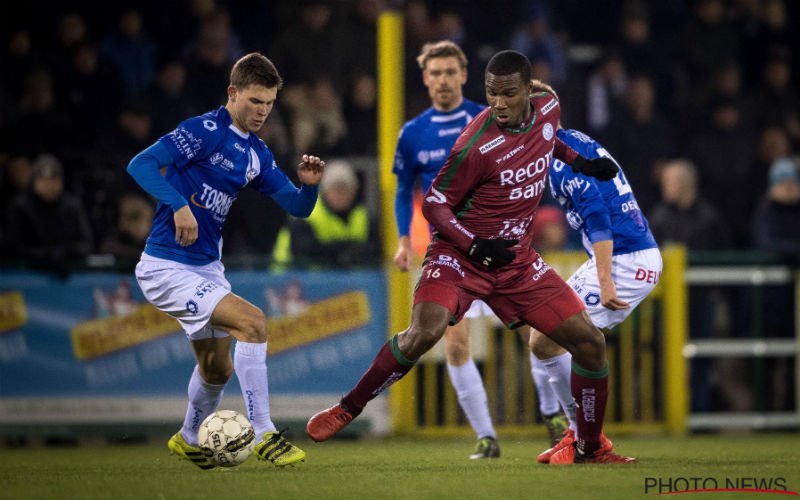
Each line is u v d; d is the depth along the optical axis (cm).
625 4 4619
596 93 4084
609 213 2045
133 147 3591
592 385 1870
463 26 4294
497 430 3086
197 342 1922
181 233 1808
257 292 2998
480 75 3834
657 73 4338
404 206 2394
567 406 2077
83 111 3716
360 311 3036
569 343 1844
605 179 1855
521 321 1859
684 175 3562
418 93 3628
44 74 3594
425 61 2352
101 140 3631
